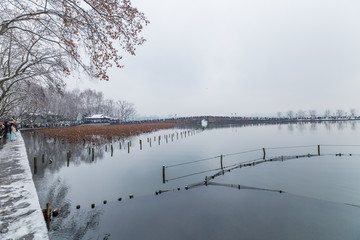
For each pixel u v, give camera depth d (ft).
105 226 22.65
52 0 17.62
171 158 62.59
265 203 30.63
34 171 41.47
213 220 24.93
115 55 21.44
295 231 22.81
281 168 54.65
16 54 37.63
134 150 75.77
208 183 39.60
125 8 18.99
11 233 12.59
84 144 81.41
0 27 20.40
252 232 22.27
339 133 147.84
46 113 184.24
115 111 346.33
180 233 21.95
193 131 164.35
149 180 40.27
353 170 52.37
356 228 23.49
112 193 32.40
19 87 49.85
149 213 26.21
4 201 17.16
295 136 131.85
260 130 185.06
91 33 19.17
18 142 58.44
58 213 24.91
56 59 29.58
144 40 21.57
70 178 38.09
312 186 40.45
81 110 252.42
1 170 26.45
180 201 30.53
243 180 43.86
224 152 75.77
